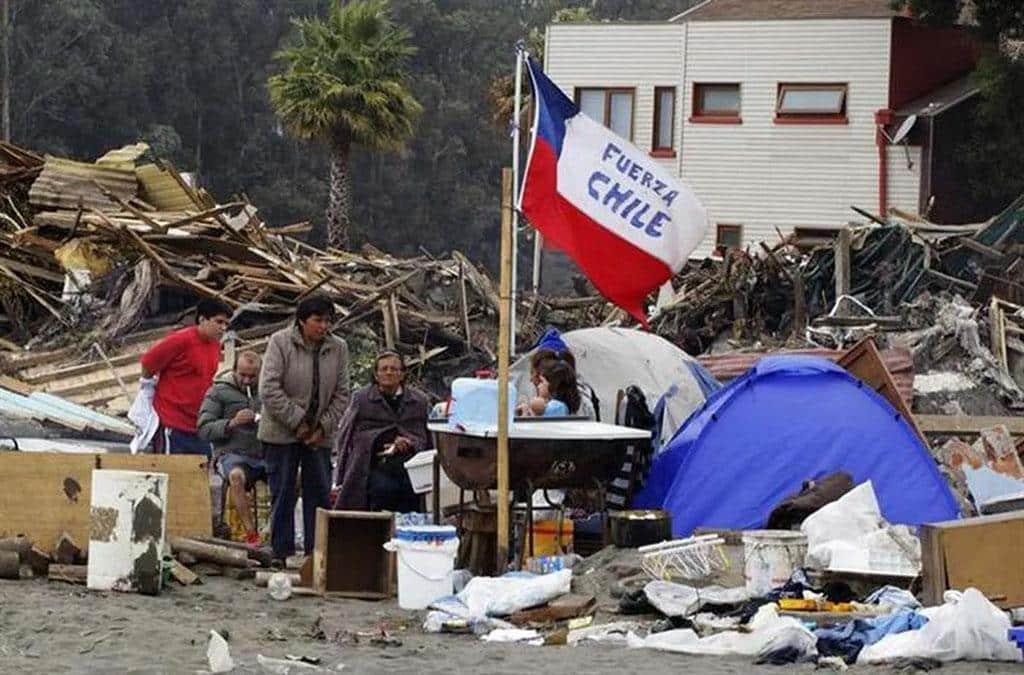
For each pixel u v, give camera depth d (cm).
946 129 5738
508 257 1673
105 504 1584
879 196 5800
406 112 7194
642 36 6103
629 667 1266
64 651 1277
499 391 1612
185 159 10975
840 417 1869
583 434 1639
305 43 7300
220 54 11231
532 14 12788
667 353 2361
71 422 2778
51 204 4141
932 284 3947
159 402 1950
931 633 1303
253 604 1556
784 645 1303
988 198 5734
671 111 6084
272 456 1769
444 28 12019
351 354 3656
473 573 1681
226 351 3256
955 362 3181
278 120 11144
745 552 1524
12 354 3497
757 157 5969
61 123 10581
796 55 5928
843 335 3419
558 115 1814
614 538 1683
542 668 1259
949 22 5738
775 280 3931
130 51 10769
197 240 3878
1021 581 1420
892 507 1833
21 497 1680
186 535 1753
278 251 4128
